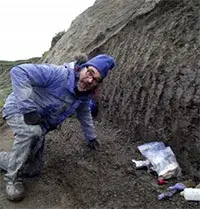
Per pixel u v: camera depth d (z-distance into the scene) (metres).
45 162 1.88
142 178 1.74
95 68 1.49
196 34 1.92
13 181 1.58
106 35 2.86
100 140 2.11
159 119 1.92
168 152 1.80
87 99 1.61
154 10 2.34
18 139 1.50
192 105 1.71
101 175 1.77
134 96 2.12
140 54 2.20
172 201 1.56
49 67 1.49
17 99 1.41
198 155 1.69
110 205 1.56
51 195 1.64
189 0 2.14
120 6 3.21
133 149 2.00
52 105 1.54
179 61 1.89
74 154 1.96
